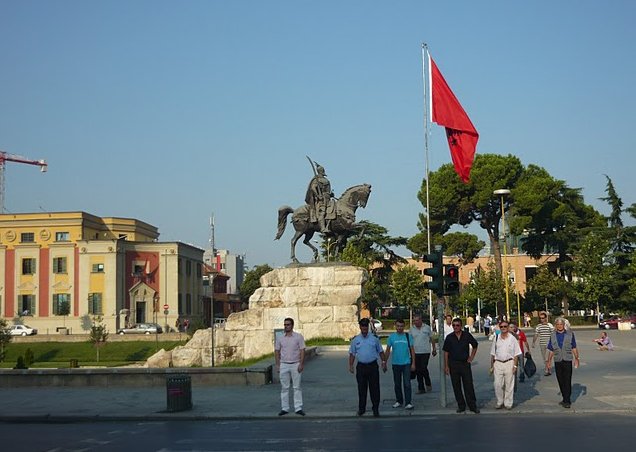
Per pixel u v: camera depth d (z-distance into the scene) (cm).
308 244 3922
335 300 3741
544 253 10094
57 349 6531
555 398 1842
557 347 1694
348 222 3822
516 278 10381
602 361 2991
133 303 8644
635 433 1325
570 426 1421
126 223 9475
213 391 2095
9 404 1916
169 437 1394
